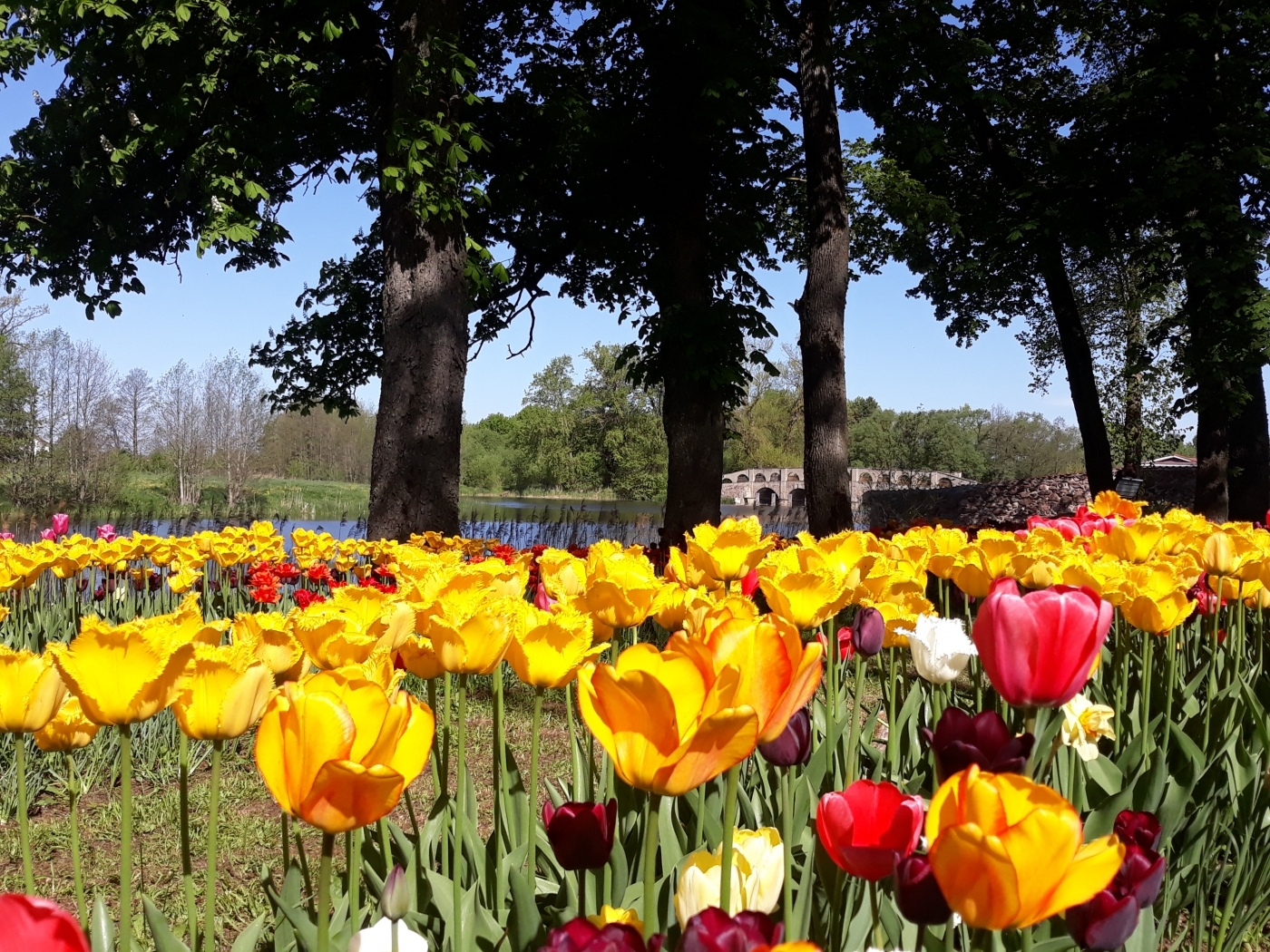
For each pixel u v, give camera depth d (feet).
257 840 13.21
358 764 3.20
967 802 3.02
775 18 50.49
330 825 3.32
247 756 17.20
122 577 23.04
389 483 36.17
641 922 4.09
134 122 39.70
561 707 19.30
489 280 41.39
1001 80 66.85
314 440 184.03
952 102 58.54
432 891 5.73
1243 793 9.37
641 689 3.35
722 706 3.51
